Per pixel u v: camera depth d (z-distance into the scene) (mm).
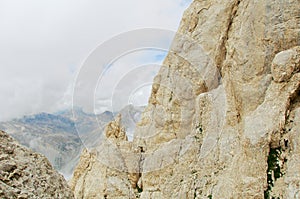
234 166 26281
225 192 25922
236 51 30172
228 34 37125
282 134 23891
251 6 30125
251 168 23906
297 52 25625
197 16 42531
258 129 24703
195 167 33031
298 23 26547
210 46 39000
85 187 37094
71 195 10602
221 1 39969
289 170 22484
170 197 33000
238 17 36094
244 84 28734
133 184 38438
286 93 25062
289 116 24500
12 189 8453
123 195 35969
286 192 21672
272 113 24797
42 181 9664
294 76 25203
